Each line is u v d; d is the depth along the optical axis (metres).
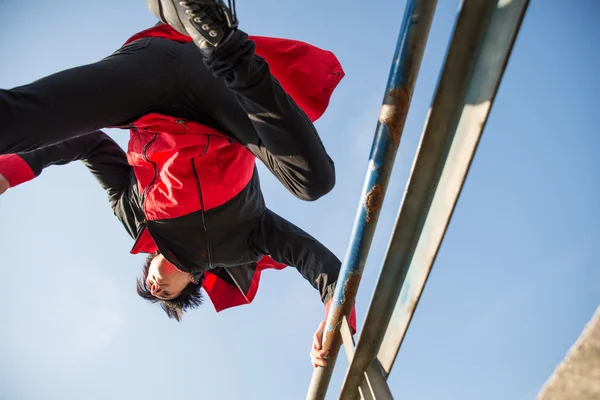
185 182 2.25
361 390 1.71
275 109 1.72
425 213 1.46
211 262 2.49
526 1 1.15
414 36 1.34
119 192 2.66
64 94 1.68
